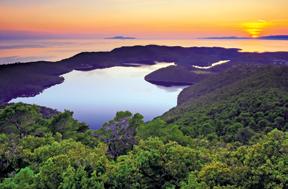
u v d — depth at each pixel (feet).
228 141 172.04
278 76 329.72
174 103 643.45
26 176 64.69
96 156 67.51
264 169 52.60
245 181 53.36
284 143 57.98
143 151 65.82
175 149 66.59
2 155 82.64
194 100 390.42
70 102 650.02
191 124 219.82
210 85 463.01
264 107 226.38
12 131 122.01
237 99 270.05
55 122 128.16
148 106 620.90
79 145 82.38
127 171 60.44
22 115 125.80
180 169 61.98
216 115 241.14
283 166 52.65
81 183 55.01
